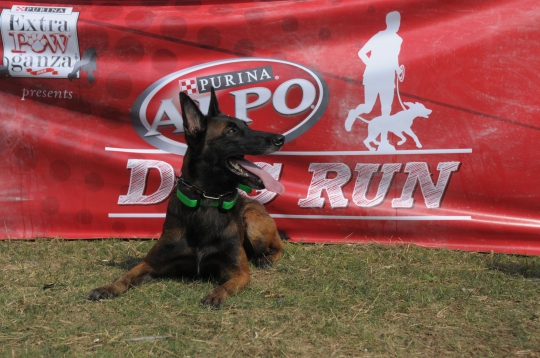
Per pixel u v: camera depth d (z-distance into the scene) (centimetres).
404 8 534
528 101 518
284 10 548
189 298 390
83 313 364
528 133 519
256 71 554
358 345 322
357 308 379
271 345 320
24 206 562
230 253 421
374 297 401
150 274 429
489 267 479
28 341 323
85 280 428
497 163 527
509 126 522
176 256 423
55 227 564
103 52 554
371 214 550
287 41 550
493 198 532
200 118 415
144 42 554
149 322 350
